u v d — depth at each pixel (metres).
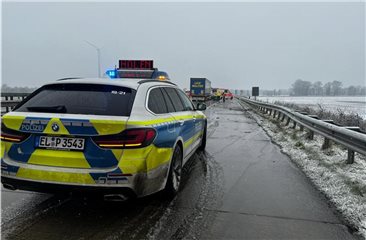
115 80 4.23
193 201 4.44
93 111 3.62
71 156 3.45
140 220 3.77
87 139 3.46
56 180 3.45
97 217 3.83
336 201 4.46
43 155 3.51
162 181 4.02
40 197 4.48
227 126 14.34
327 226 3.70
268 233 3.51
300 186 5.19
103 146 3.42
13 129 3.63
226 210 4.14
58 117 3.50
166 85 5.15
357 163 6.44
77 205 4.20
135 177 3.47
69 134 3.46
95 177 3.40
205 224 3.70
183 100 5.93
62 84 4.05
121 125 3.45
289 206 4.30
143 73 12.17
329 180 5.40
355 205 4.26
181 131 4.88
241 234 3.48
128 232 3.46
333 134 7.14
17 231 3.44
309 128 9.20
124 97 3.81
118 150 3.44
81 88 3.97
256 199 4.56
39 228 3.52
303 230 3.60
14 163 3.59
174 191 4.52
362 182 5.11
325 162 6.59
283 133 11.43
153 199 4.48
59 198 4.45
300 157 7.29
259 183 5.33
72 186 3.43
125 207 4.16
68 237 3.32
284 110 14.59
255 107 30.03
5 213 3.91
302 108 18.62
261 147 8.79
